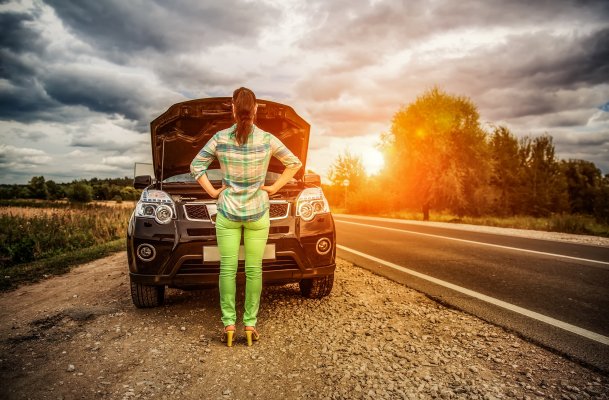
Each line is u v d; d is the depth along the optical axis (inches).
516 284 183.6
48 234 378.3
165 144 161.0
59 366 98.4
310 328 124.6
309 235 137.5
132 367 97.7
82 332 123.1
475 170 872.9
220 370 95.9
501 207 1157.7
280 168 175.5
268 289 175.6
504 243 348.2
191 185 162.4
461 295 162.7
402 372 93.8
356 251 292.8
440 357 102.0
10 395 83.9
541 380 89.6
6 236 349.1
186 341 114.7
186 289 134.3
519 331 120.6
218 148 108.0
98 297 167.3
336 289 174.1
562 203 1214.3
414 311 141.2
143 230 129.2
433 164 851.4
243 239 125.2
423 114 880.9
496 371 94.2
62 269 243.8
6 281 208.8
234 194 109.4
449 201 852.0
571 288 176.2
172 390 86.2
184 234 127.7
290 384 88.6
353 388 86.3
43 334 121.8
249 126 106.3
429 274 206.4
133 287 138.0
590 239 390.3
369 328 124.0
